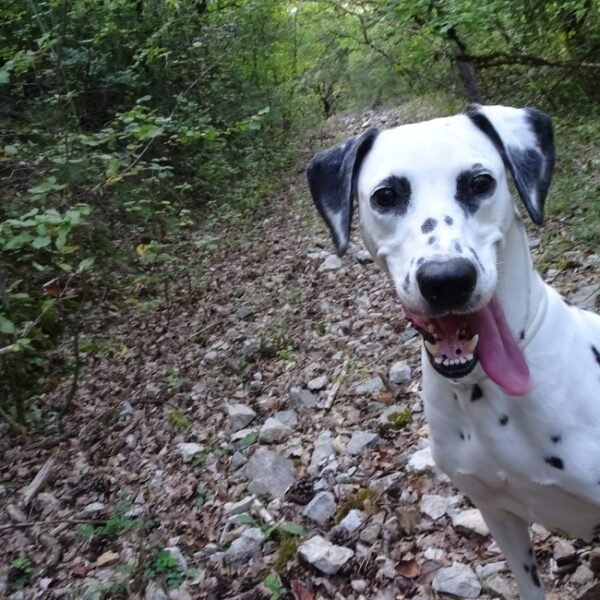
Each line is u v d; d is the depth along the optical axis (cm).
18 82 176
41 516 88
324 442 85
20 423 109
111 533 80
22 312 130
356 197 51
